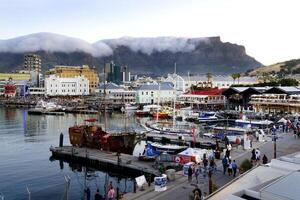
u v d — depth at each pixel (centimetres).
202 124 11631
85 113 17912
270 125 9850
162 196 3575
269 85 18575
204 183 4019
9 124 13638
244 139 6425
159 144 7425
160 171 5031
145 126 10912
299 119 10419
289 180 2395
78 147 7481
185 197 3534
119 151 6994
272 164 3353
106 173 6000
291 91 13688
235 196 2352
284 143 6556
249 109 14700
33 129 12119
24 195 4916
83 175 5909
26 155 7588
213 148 7325
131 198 3531
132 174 5588
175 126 10125
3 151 8069
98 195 4312
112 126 12369
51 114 17575
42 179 5697
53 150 7131
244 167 4316
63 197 4822
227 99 16175
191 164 4519
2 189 5169
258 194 2338
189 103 17700
